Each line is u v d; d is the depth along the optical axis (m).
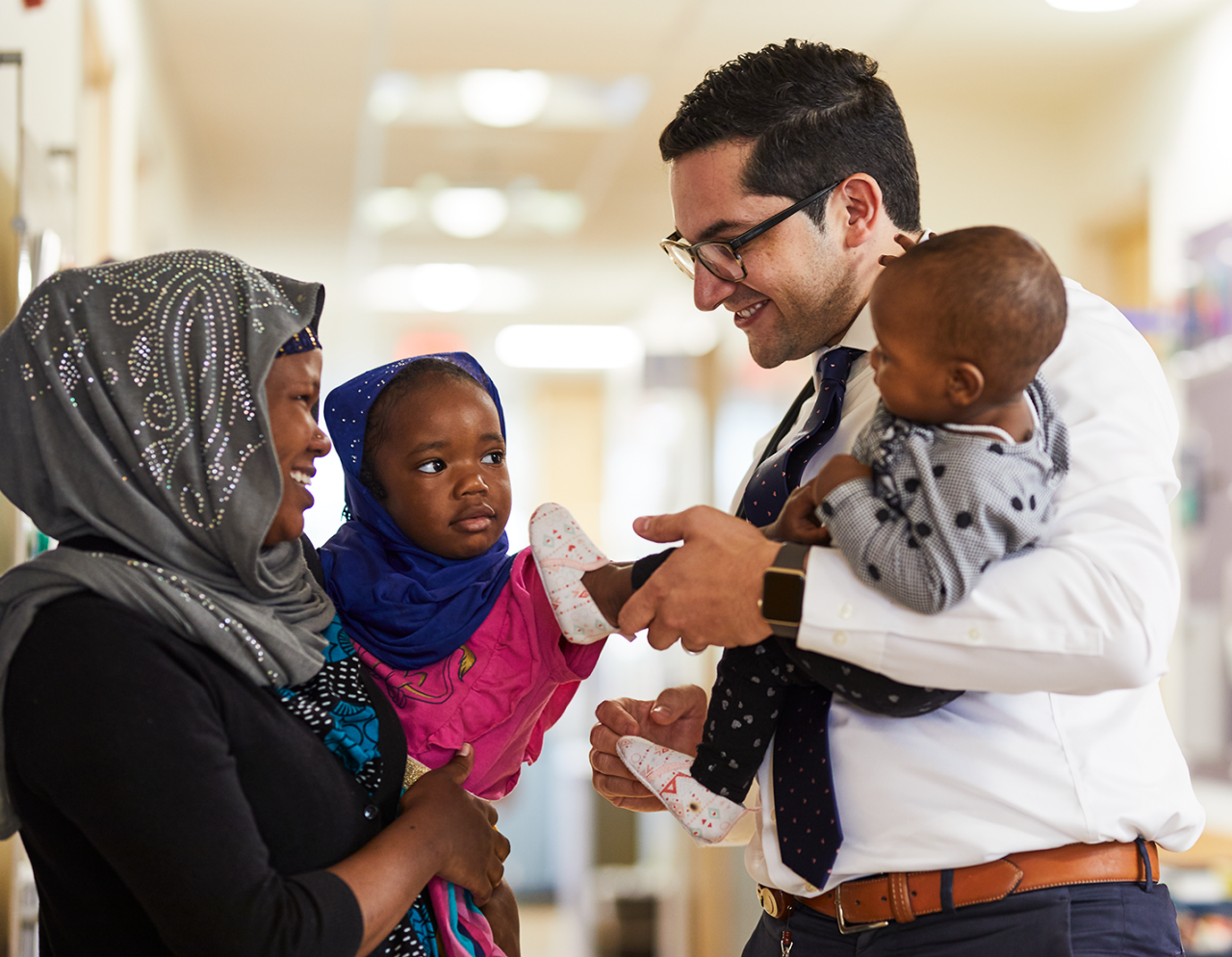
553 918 8.76
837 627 1.27
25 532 1.92
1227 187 3.74
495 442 1.67
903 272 1.28
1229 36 3.77
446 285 9.45
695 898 5.90
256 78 5.47
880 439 1.30
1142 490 1.28
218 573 1.29
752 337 1.71
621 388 10.98
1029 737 1.36
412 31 5.00
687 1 4.66
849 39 4.69
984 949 1.34
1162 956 1.37
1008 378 1.24
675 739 1.68
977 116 4.75
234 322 1.29
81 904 1.23
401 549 1.64
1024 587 1.22
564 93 5.71
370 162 6.70
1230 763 3.59
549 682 1.58
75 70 2.68
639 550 8.64
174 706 1.17
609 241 8.16
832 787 1.41
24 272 1.86
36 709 1.16
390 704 1.43
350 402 1.68
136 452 1.26
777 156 1.58
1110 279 4.64
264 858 1.19
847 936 1.44
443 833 1.35
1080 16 4.09
